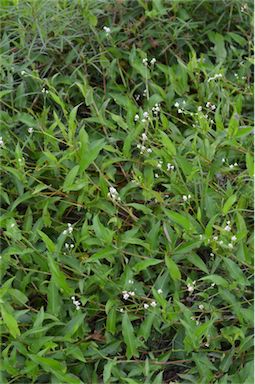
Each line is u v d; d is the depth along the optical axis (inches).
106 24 71.6
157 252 56.9
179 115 67.7
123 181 62.5
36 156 62.2
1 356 53.5
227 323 55.7
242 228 55.7
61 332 54.4
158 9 69.2
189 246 55.7
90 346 54.4
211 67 69.1
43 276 56.8
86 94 62.5
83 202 58.9
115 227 58.7
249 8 73.1
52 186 61.2
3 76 64.6
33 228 58.7
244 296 56.2
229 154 62.4
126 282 54.9
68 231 57.5
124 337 53.3
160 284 56.2
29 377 53.1
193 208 60.4
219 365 54.3
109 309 54.9
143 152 61.0
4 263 56.4
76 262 56.1
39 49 68.0
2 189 60.2
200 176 59.7
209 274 56.1
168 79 68.9
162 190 62.9
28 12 66.6
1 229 59.4
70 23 68.5
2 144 59.3
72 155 59.5
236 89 67.0
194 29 73.2
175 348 55.2
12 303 55.6
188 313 53.6
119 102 65.1
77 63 68.6
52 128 60.8
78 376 54.4
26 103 65.8
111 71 67.4
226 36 72.4
